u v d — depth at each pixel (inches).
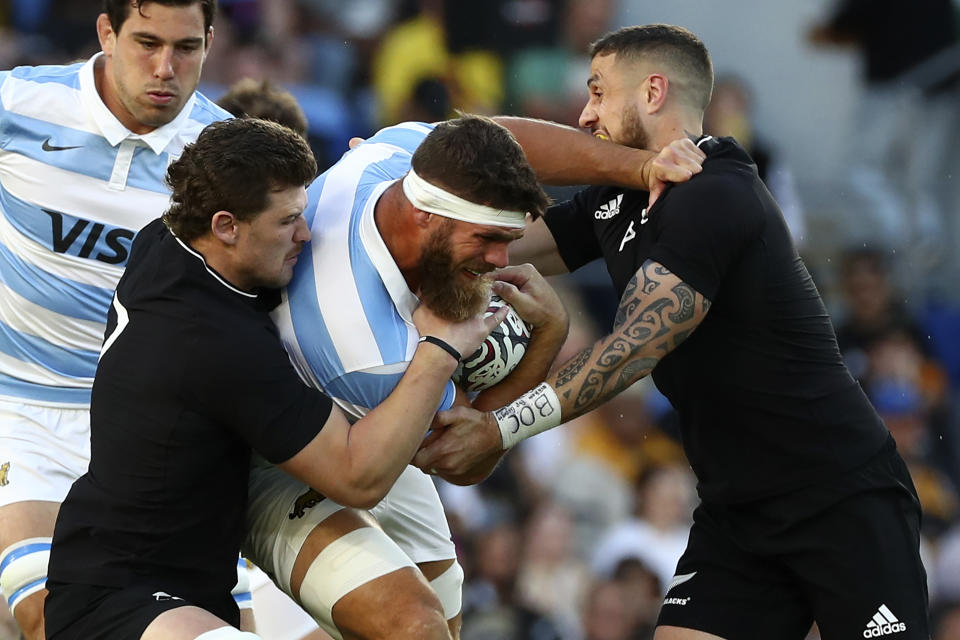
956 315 1325.0
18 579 539.2
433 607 486.0
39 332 582.6
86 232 573.6
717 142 535.8
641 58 541.6
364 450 458.3
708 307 510.0
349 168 502.9
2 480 566.9
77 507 478.3
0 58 1270.9
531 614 1107.9
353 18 1412.4
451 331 473.7
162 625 448.8
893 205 1381.6
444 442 492.1
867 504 535.8
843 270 1342.3
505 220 455.8
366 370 467.5
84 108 569.0
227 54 1365.7
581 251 588.7
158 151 577.0
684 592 566.6
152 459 463.2
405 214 463.8
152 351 460.8
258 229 456.4
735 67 1457.9
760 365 531.2
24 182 569.3
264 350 456.1
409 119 1391.5
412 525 589.9
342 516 502.3
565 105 1406.3
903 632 525.0
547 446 1181.7
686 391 546.6
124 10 542.0
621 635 1104.2
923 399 1283.2
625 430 1197.1
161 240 481.7
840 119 1437.0
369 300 469.1
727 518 561.3
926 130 1419.8
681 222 507.5
